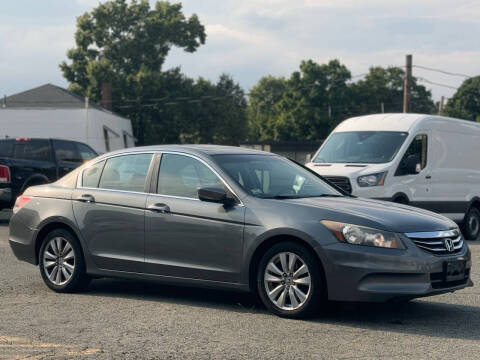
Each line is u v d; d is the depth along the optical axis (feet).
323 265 22.89
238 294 28.17
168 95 226.79
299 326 22.66
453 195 52.75
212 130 234.99
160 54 239.30
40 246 29.30
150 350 19.83
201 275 25.26
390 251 22.50
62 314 24.45
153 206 26.25
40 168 59.77
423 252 22.82
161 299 27.14
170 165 26.81
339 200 25.26
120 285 30.14
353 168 47.78
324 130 273.95
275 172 26.96
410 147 49.57
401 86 309.63
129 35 237.45
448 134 53.01
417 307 25.84
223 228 24.70
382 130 50.65
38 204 29.22
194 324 22.97
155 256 26.25
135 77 224.12
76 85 227.61
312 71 275.59
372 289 22.48
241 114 253.65
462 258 23.88
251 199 24.67
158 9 242.78
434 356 19.29
